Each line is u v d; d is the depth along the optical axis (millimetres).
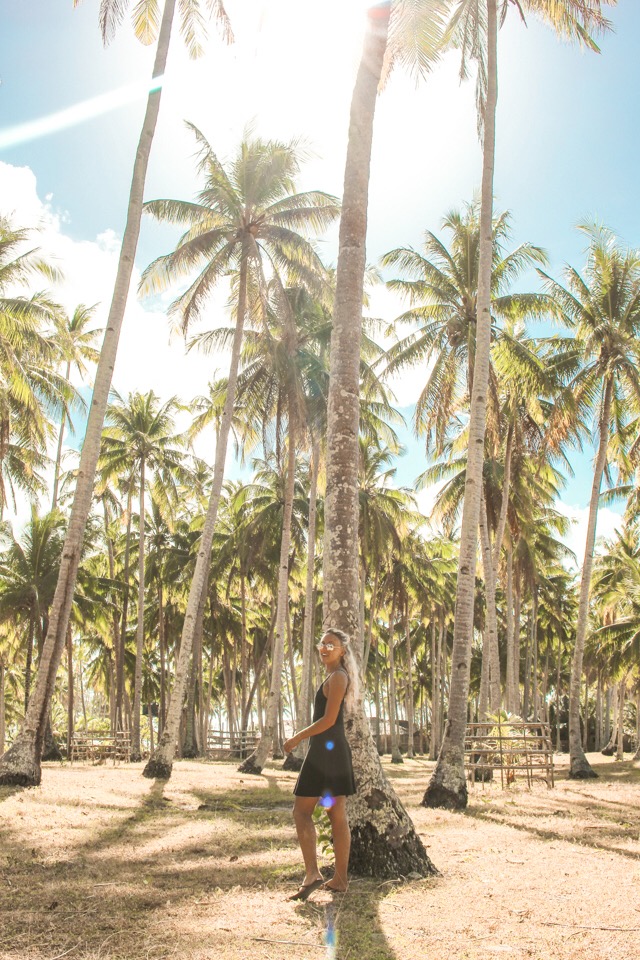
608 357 24891
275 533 34688
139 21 18406
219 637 46656
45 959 4016
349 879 6176
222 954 4125
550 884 6012
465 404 28000
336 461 7848
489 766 16594
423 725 64188
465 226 24234
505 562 36531
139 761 31719
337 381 8117
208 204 22703
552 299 24266
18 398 24734
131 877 6172
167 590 42062
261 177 22422
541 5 17453
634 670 36281
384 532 33750
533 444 30594
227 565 38344
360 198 8664
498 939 4449
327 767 5656
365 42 9078
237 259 23422
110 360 14766
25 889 5645
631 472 28922
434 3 10969
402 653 59281
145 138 15844
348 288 8391
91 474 14422
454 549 46875
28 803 10773
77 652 51625
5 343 22891
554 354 28297
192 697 38500
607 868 6809
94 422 14531
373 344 29328
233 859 7062
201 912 5043
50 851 7320
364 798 6547
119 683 38031
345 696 6445
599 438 25188
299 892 5457
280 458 27422
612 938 4453
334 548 7590
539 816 11484
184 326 23188
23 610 32344
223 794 14531
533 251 24234
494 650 25562
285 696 58188
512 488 31234
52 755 30641
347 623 7348
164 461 35688
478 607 47219
